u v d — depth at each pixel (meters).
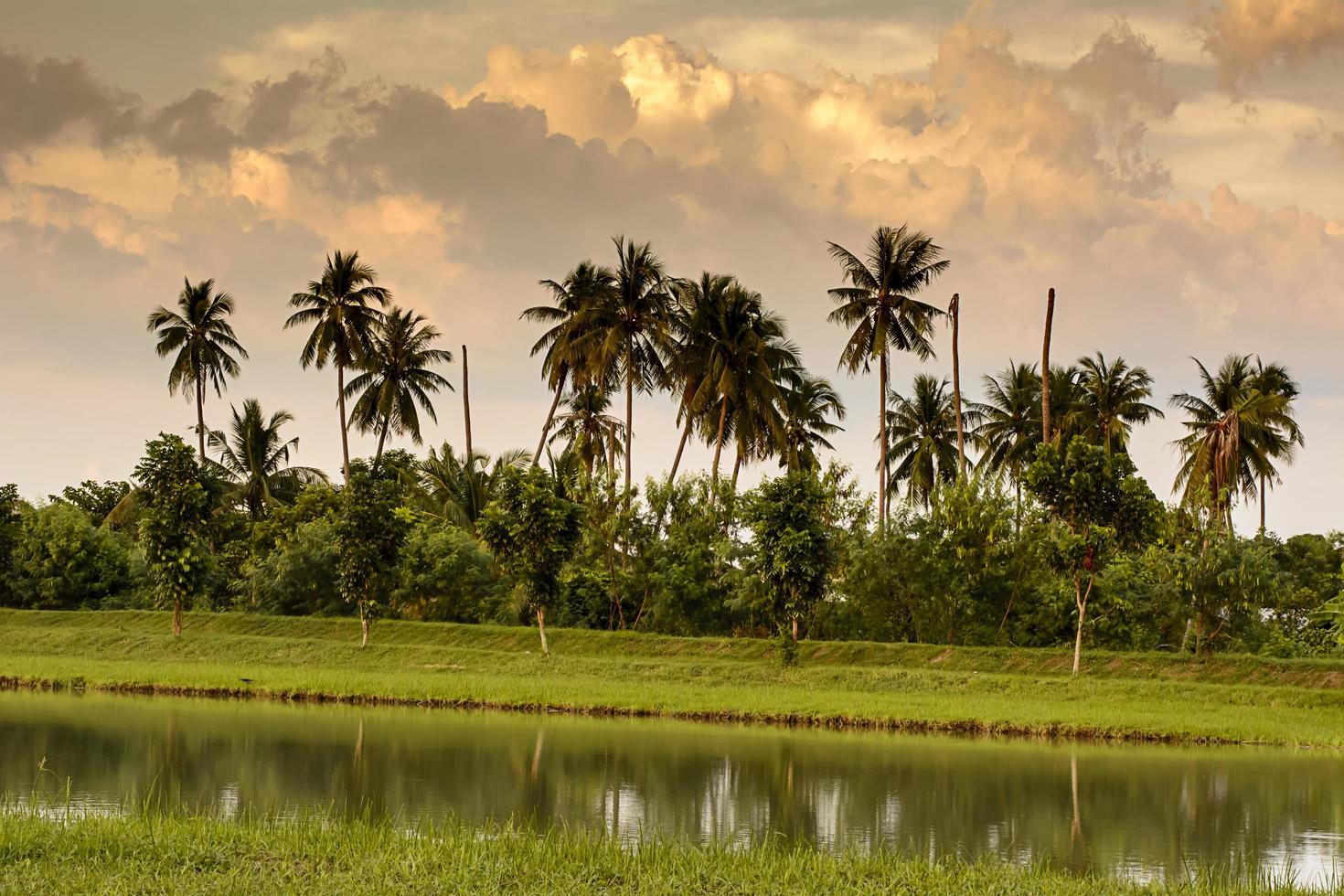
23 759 28.66
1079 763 30.98
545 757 30.05
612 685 44.81
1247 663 45.97
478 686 43.00
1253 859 20.86
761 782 27.38
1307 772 30.20
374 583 55.31
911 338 62.06
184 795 24.55
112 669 47.28
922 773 28.88
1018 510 54.41
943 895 16.62
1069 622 51.94
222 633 58.59
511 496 52.44
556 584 52.53
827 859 18.39
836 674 47.34
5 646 56.25
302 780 26.36
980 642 53.22
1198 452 62.47
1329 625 54.19
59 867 16.39
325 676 45.66
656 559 57.97
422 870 16.55
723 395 63.03
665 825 22.72
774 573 49.34
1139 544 48.06
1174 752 33.44
